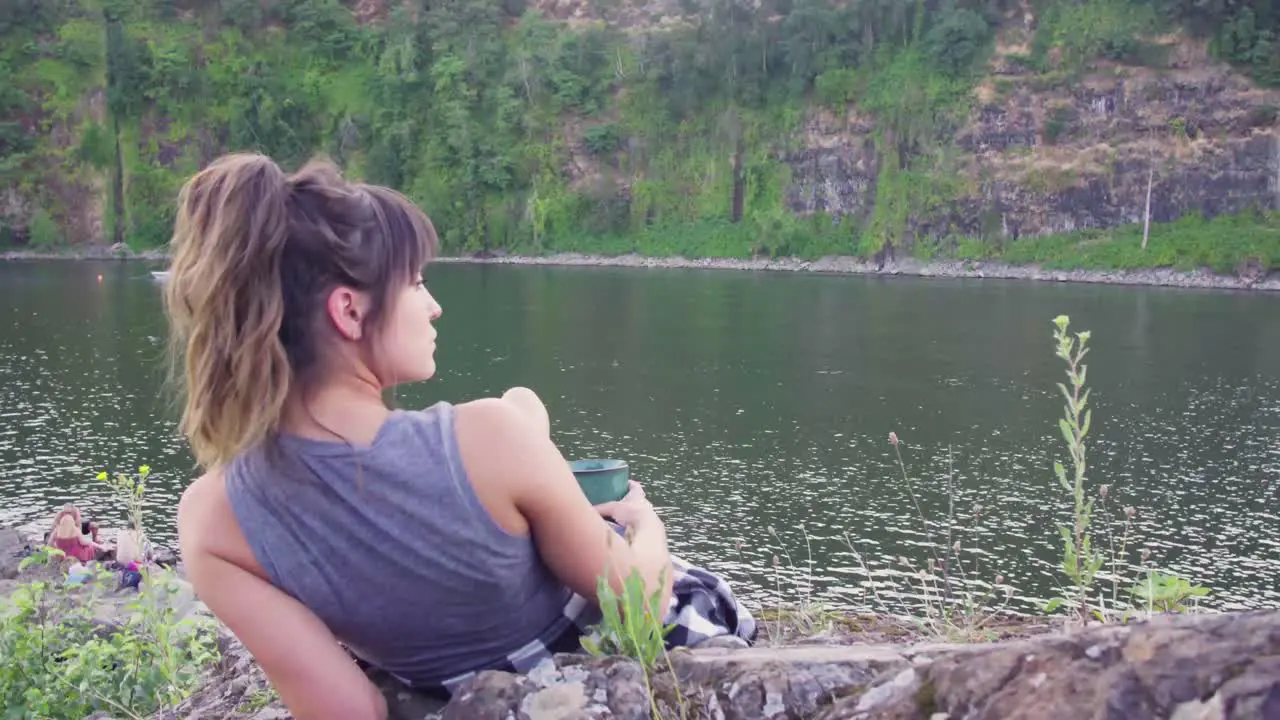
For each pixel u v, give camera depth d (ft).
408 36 467.52
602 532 5.58
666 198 437.99
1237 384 178.70
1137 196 372.17
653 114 442.91
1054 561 92.68
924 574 11.51
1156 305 287.28
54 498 110.42
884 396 171.32
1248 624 3.56
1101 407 162.50
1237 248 346.33
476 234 446.19
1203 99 370.94
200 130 458.09
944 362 201.26
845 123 411.34
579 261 437.17
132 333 225.56
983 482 122.01
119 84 449.06
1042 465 129.80
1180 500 115.14
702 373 192.65
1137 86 377.71
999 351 212.64
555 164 448.65
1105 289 332.80
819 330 241.96
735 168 429.79
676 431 148.56
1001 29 401.08
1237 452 135.74
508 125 451.53
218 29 474.08
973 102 393.91
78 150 447.42
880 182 401.90
